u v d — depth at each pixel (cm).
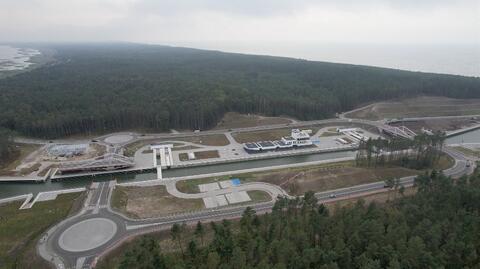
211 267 7588
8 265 8869
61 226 10762
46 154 17950
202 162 17038
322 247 8338
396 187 12056
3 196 13812
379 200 12262
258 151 18675
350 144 19950
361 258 7594
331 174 14350
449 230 8550
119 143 19675
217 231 8975
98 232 10412
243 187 13838
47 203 12581
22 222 11125
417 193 11106
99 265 8919
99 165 16038
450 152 17950
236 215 11531
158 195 13138
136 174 16212
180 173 16125
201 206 12219
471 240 8112
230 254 8175
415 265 7531
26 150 18612
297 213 10612
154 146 19062
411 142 15600
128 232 10438
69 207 12112
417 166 15750
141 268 7600
